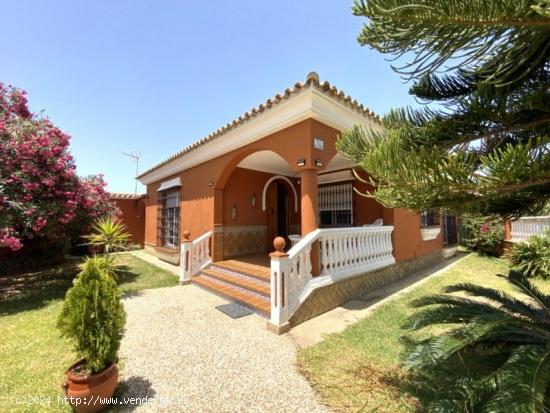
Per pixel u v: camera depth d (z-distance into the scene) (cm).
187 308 531
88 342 244
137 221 1562
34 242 986
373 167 206
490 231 1155
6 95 803
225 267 708
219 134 690
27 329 440
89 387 237
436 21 155
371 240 662
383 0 165
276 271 431
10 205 568
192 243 744
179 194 1022
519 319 235
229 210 849
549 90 189
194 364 329
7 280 805
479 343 235
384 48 193
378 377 296
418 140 252
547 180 161
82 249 1224
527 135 231
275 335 408
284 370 315
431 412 183
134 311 514
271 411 247
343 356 343
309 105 486
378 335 404
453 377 226
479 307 270
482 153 234
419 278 776
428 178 177
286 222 1041
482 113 216
